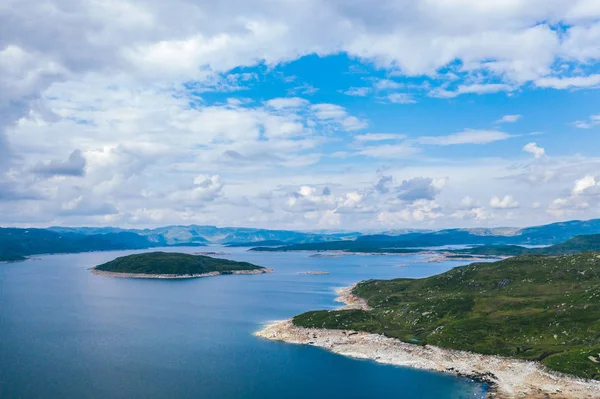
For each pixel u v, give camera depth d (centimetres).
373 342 14738
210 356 13525
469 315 16562
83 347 14488
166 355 13625
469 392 10494
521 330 14338
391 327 16838
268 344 15012
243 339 15712
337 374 11888
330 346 14525
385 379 11494
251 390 10750
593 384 10419
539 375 11250
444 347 13700
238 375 11819
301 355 13662
